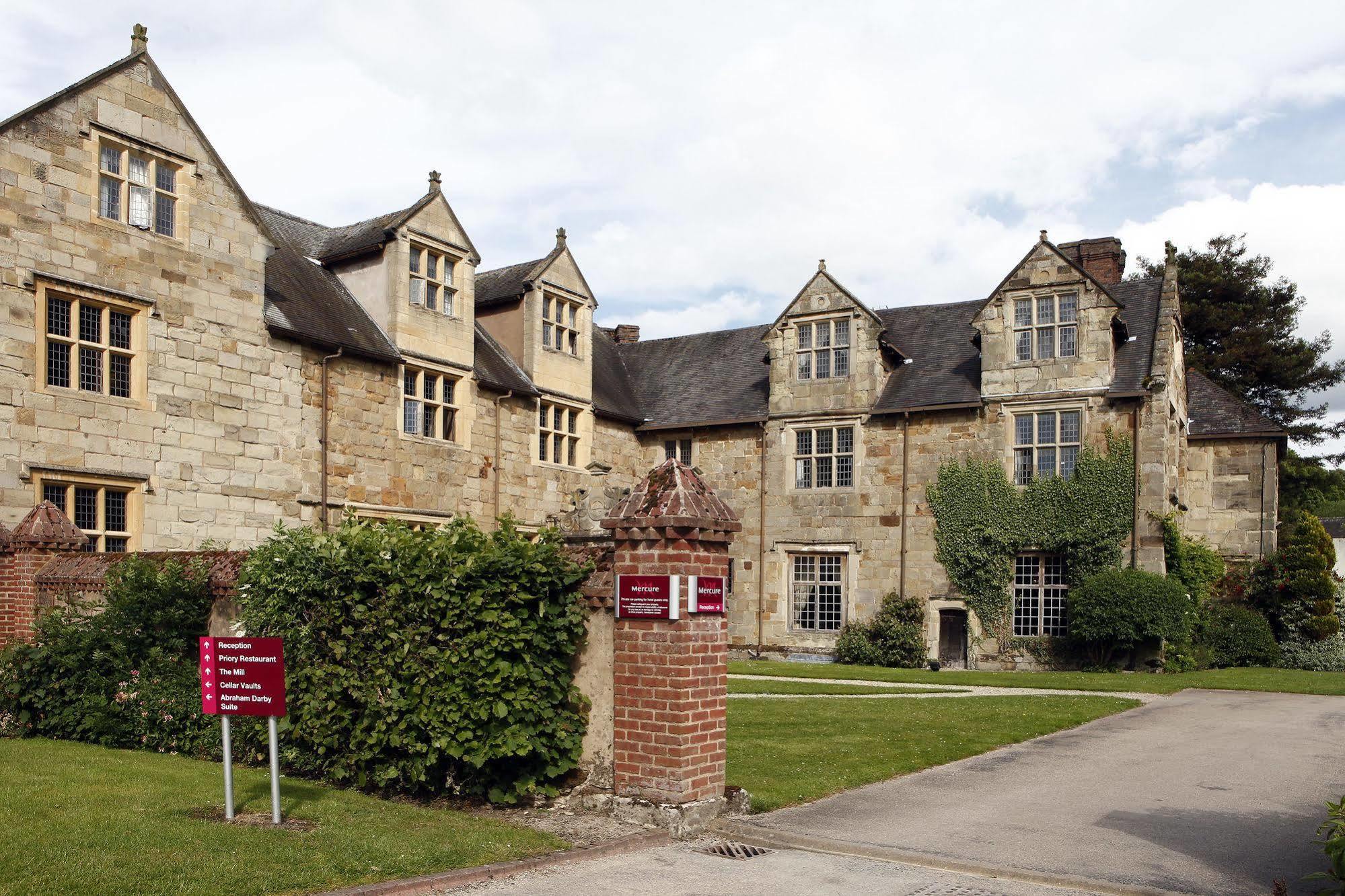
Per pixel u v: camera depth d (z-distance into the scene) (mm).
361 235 24062
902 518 27359
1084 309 25453
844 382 28359
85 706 11594
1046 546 25469
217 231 19516
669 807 8461
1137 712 16125
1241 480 28891
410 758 9234
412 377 23812
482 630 8836
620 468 30969
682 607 8625
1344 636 27297
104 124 17562
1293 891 6945
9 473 15961
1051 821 8867
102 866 6488
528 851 7590
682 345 34625
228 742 8125
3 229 16078
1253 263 42281
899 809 9328
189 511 18641
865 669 24562
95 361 17547
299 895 6289
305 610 10008
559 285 28500
